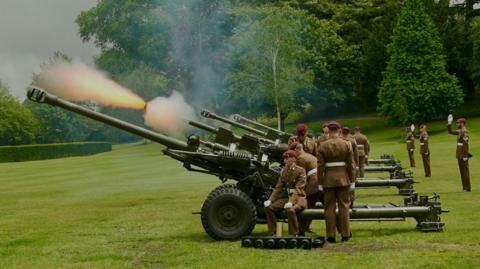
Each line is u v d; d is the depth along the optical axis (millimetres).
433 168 23469
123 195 18391
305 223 10359
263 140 13453
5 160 54219
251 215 9945
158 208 14789
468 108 57750
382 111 50750
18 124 74312
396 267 7754
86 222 12773
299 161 10305
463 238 9602
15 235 11320
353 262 8125
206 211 9992
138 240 10398
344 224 9742
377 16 60938
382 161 22469
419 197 11109
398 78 49969
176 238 10469
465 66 57562
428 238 9703
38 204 16734
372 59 56812
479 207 12945
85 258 8938
